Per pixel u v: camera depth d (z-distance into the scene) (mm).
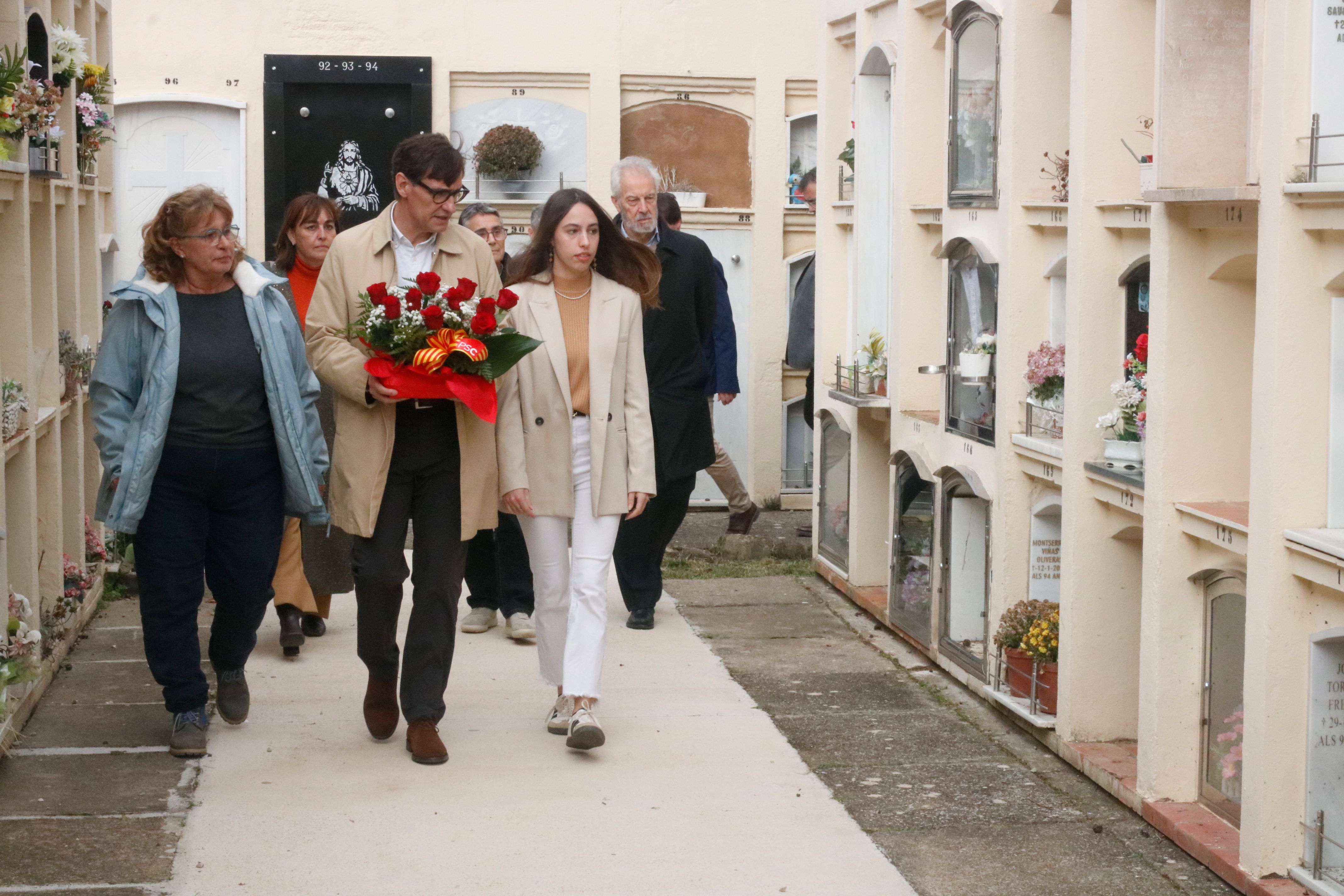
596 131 10820
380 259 4930
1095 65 5078
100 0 8359
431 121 10711
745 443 11133
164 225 4785
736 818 4684
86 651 6578
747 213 10922
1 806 4645
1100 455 5211
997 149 5930
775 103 10914
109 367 4832
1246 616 4121
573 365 5152
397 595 5098
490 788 4902
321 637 6852
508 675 6293
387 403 4836
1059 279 5766
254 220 10625
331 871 4195
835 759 5309
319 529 6336
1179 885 4219
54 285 6457
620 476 5199
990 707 5992
